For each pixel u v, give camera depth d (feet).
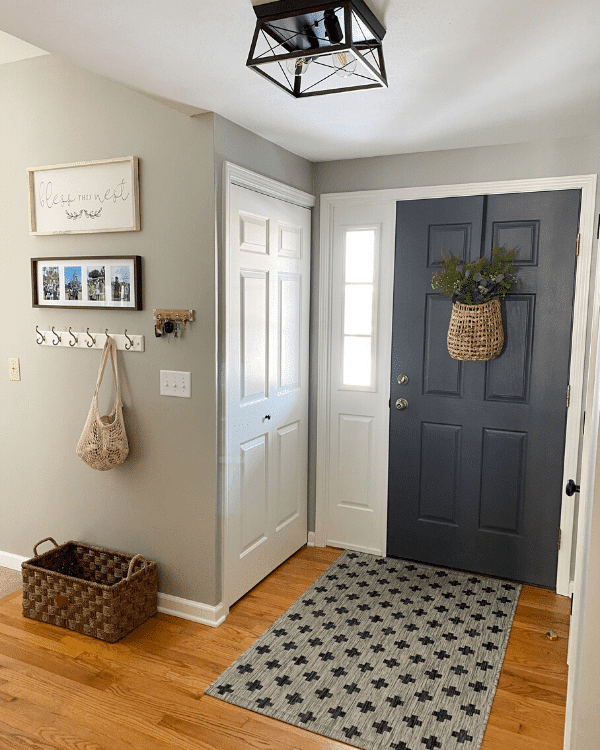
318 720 6.78
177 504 8.82
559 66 6.42
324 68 6.54
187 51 6.17
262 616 9.04
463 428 10.42
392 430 10.98
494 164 9.76
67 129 8.95
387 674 7.62
